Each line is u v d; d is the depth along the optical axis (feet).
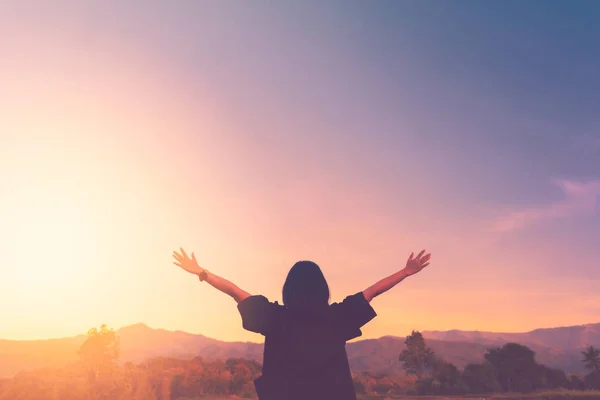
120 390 576.61
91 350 595.06
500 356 636.48
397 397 636.89
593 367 630.33
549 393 531.09
